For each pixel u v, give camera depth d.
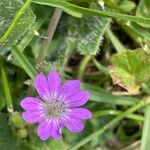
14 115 0.08
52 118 0.08
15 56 0.08
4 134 0.08
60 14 0.09
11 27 0.08
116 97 0.09
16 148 0.08
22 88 0.09
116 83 0.09
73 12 0.08
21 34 0.08
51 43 0.09
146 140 0.09
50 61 0.09
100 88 0.09
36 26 0.09
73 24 0.09
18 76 0.09
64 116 0.08
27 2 0.08
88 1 0.09
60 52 0.09
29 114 0.07
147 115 0.09
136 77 0.09
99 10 0.08
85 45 0.09
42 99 0.08
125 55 0.09
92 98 0.09
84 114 0.08
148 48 0.09
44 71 0.09
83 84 0.09
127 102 0.09
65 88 0.08
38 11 0.09
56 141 0.09
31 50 0.09
